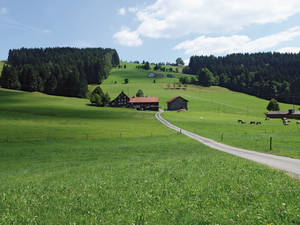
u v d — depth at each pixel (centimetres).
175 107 15412
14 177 1909
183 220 693
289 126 6438
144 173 1503
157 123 7806
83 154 3356
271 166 1694
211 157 2202
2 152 3550
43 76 18375
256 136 4362
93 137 5016
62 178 1620
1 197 1101
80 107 11925
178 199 894
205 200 869
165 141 4344
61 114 9100
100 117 8906
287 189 963
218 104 16638
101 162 2570
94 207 859
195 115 11125
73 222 723
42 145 4131
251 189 985
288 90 19588
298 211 717
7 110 8906
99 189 1146
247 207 778
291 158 2188
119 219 721
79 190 1154
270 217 686
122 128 6431
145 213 764
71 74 17675
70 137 4966
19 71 17538
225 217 693
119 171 1692
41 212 838
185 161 1955
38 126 6231
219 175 1291
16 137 4778
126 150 3531
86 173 1769
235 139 4178
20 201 1004
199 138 4641
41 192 1173
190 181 1174
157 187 1105
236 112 14000
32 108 9994
